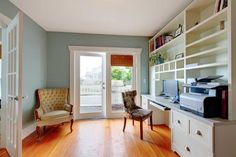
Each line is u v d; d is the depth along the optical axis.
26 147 2.59
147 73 4.57
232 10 1.72
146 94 4.44
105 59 4.42
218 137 1.64
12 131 2.26
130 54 4.54
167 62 3.43
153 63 4.21
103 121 4.11
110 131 3.35
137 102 4.50
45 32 4.00
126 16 3.13
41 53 3.78
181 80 3.09
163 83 3.74
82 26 3.72
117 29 3.93
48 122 3.03
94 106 4.46
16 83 2.07
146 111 3.30
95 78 4.45
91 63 4.41
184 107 2.21
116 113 4.48
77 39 4.21
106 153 2.40
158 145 2.69
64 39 4.16
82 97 4.38
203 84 2.04
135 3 2.61
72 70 4.18
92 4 2.65
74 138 2.97
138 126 3.70
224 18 2.02
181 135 2.24
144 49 4.54
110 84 4.43
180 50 3.31
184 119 2.14
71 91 4.17
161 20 3.33
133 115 3.09
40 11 2.91
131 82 4.57
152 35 4.44
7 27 2.46
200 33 2.64
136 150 2.50
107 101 4.42
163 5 2.68
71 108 3.41
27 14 3.04
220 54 2.25
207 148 1.72
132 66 4.57
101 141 2.83
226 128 1.65
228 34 1.74
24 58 3.03
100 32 4.17
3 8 2.40
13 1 2.54
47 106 3.49
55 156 2.30
